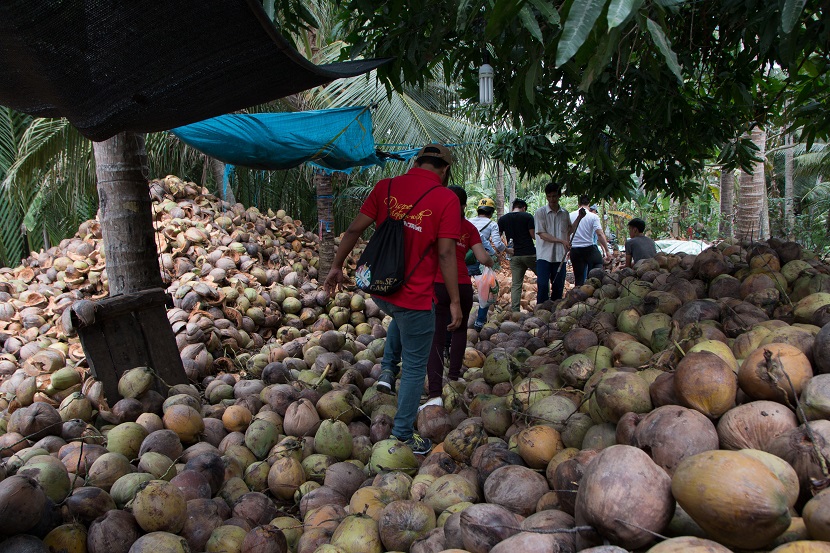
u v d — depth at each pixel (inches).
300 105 447.8
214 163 508.4
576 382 139.7
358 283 142.7
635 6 67.1
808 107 242.7
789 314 141.6
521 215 360.8
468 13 125.3
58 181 426.9
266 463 144.1
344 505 129.0
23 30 105.0
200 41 111.0
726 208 579.5
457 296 142.9
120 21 104.2
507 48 146.3
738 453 69.1
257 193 528.1
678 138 278.2
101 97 129.6
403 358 146.2
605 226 705.6
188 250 328.5
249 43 112.8
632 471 72.4
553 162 346.6
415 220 139.6
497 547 76.6
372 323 307.4
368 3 160.7
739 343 120.6
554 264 341.7
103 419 165.9
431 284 143.2
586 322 201.5
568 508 90.7
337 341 238.4
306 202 565.0
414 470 138.5
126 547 104.0
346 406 168.9
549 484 104.7
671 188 310.8
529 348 210.1
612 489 71.2
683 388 91.7
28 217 440.5
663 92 220.7
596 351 146.7
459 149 478.0
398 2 152.3
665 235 770.2
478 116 380.5
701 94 276.8
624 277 275.0
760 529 63.7
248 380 198.2
